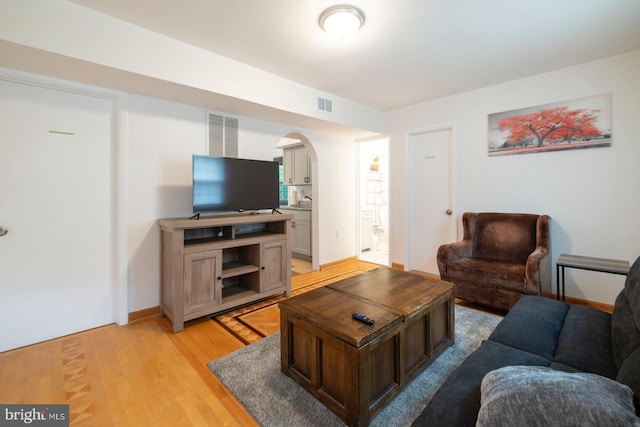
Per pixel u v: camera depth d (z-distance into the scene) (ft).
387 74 9.78
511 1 6.10
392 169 14.07
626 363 3.06
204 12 6.40
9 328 6.81
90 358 6.49
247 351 6.75
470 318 8.38
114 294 8.25
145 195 8.50
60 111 7.32
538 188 10.07
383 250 19.13
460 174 11.91
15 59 6.15
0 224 6.66
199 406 5.05
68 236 7.53
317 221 14.05
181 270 7.79
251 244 9.55
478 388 3.46
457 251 10.05
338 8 6.24
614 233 8.78
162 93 8.25
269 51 8.13
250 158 10.88
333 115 11.73
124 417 4.79
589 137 9.07
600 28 7.15
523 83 10.22
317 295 6.16
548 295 8.86
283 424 4.61
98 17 6.37
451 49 8.11
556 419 2.18
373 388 4.67
